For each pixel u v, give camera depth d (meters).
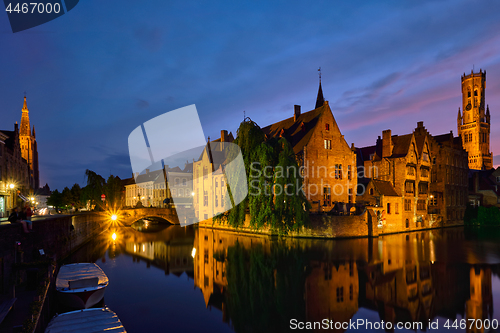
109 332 11.17
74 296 15.82
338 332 15.04
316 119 50.03
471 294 20.02
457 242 38.94
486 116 127.25
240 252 33.62
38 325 12.38
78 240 35.69
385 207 47.38
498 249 34.12
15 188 46.84
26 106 118.31
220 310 17.91
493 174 68.88
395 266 26.67
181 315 17.12
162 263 29.58
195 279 24.09
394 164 52.25
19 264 18.09
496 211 60.78
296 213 37.09
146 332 14.95
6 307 13.25
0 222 25.61
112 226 62.94
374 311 17.58
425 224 54.22
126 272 26.31
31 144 119.56
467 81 128.00
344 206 45.25
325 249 33.91
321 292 20.72
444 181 57.97
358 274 24.50
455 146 62.41
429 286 21.61
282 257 30.50
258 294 20.48
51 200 82.06
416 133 56.91
